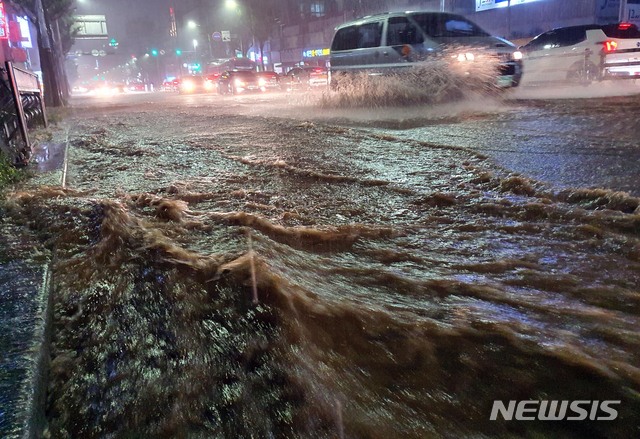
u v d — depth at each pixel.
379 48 10.03
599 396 1.52
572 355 1.68
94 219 3.09
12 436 1.28
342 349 1.74
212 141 6.93
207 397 1.55
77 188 4.31
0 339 1.75
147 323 1.93
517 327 1.86
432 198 3.63
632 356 1.68
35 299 2.06
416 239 2.88
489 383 1.58
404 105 9.51
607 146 5.04
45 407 1.55
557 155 4.76
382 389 1.57
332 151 5.65
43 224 3.13
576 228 2.92
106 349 1.81
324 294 2.10
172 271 2.26
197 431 1.42
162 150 6.34
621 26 12.48
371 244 2.80
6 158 4.84
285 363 1.68
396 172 4.50
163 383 1.62
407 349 1.73
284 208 3.56
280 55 58.47
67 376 1.69
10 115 5.94
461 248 2.73
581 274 2.35
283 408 1.50
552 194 3.55
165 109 14.57
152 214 3.28
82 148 6.88
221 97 22.16
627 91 11.23
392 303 2.07
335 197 3.82
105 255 2.52
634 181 3.74
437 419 1.47
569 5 29.09
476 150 5.21
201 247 2.61
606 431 1.42
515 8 32.59
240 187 4.20
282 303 1.97
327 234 2.92
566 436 1.41
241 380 1.61
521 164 4.48
